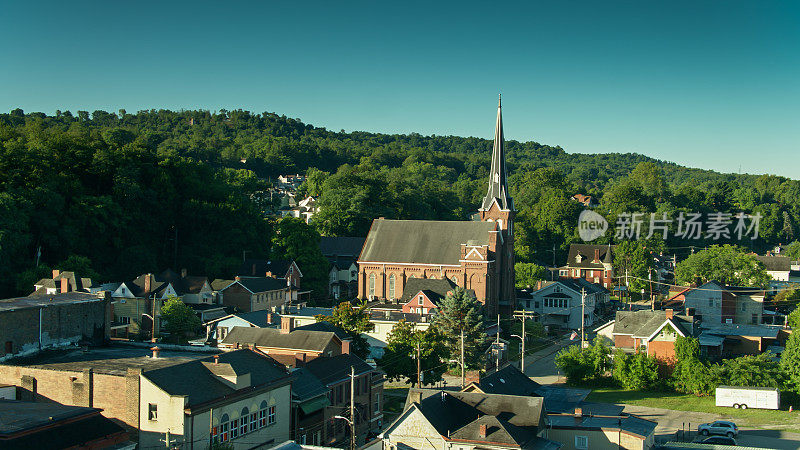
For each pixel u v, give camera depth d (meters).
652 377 89.94
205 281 119.06
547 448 56.34
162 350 69.12
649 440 61.81
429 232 133.88
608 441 60.25
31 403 49.25
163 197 138.75
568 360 94.31
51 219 113.69
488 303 125.19
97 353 64.56
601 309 152.50
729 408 82.00
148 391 50.31
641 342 97.19
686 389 88.69
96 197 124.12
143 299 107.25
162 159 144.00
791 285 172.38
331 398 65.31
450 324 94.06
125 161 134.00
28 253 113.62
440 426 56.53
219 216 141.50
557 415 63.66
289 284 130.88
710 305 130.12
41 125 152.12
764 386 84.50
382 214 196.00
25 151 119.25
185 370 53.44
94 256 123.31
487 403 60.25
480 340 93.75
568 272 180.62
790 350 86.06
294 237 137.88
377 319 104.25
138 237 132.88
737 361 87.56
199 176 148.12
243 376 54.28
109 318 71.94
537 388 72.38
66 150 129.12
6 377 56.38
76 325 68.25
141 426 50.41
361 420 70.44
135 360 59.81
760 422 75.75
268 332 74.62
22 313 62.28
